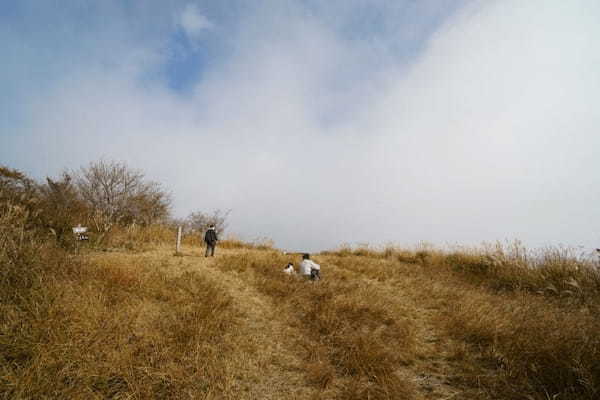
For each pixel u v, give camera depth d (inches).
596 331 179.6
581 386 136.3
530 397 128.9
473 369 162.7
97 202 574.2
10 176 366.6
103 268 240.1
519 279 342.3
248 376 153.0
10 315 156.6
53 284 191.0
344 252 608.4
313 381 153.4
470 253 482.3
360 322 219.0
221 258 382.6
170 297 221.9
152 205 640.4
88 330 158.9
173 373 141.6
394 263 470.3
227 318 203.6
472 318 219.5
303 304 249.8
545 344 166.6
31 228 300.8
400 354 179.0
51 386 122.5
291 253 538.6
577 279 299.7
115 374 138.5
